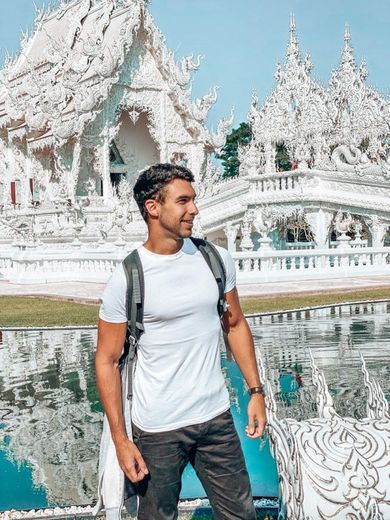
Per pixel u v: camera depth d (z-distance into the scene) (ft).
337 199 99.35
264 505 13.74
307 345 33.17
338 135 142.51
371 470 10.96
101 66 124.67
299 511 10.80
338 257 76.28
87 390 25.21
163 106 138.92
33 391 25.17
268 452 17.38
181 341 9.19
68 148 127.13
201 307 9.23
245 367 10.16
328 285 65.10
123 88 133.39
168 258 9.24
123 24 128.06
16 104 141.49
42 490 15.35
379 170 97.50
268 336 36.11
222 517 9.56
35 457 17.66
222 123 141.90
